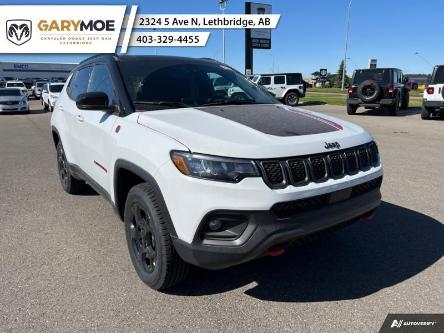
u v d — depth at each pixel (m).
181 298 3.17
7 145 10.73
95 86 4.38
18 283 3.37
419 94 42.03
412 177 6.70
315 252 3.93
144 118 3.31
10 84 42.03
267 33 30.25
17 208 5.26
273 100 4.39
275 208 2.68
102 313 2.96
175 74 4.09
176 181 2.75
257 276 3.50
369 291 3.24
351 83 18.53
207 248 2.70
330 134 3.12
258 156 2.67
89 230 4.51
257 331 2.76
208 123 3.10
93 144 4.10
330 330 2.76
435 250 3.95
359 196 3.14
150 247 3.23
